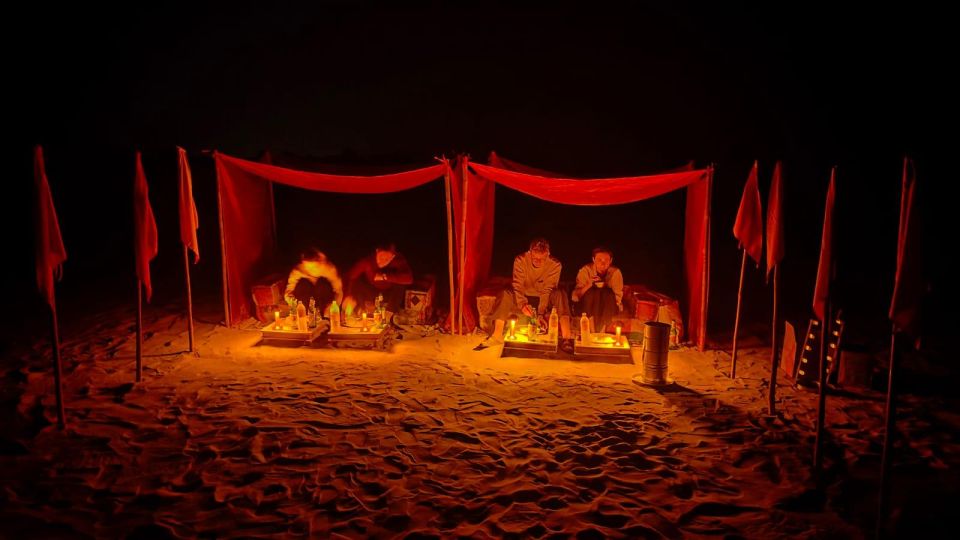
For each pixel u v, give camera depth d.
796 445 4.88
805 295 11.46
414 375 6.49
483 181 8.69
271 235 9.95
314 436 4.91
